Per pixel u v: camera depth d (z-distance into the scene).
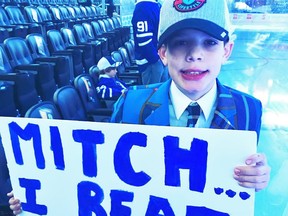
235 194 0.75
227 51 0.76
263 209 2.00
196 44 0.69
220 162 0.74
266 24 11.79
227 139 0.72
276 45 9.13
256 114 0.80
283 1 11.45
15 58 3.52
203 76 0.72
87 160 0.83
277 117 3.58
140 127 0.77
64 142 0.83
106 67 2.89
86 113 2.34
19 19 5.87
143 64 3.50
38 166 0.87
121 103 0.91
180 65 0.72
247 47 8.89
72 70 3.98
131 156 0.80
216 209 0.77
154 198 0.81
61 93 1.99
